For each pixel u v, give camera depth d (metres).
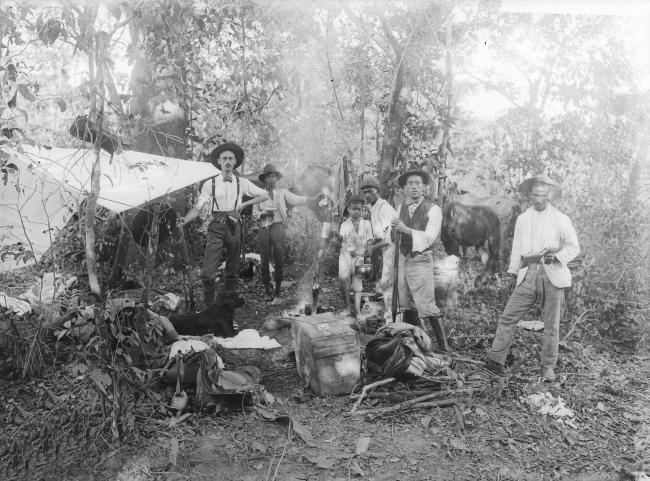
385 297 5.51
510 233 6.68
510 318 4.70
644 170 6.79
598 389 4.55
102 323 3.54
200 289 6.50
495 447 3.65
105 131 3.94
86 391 3.70
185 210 7.40
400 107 7.20
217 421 3.78
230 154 5.81
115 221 6.57
